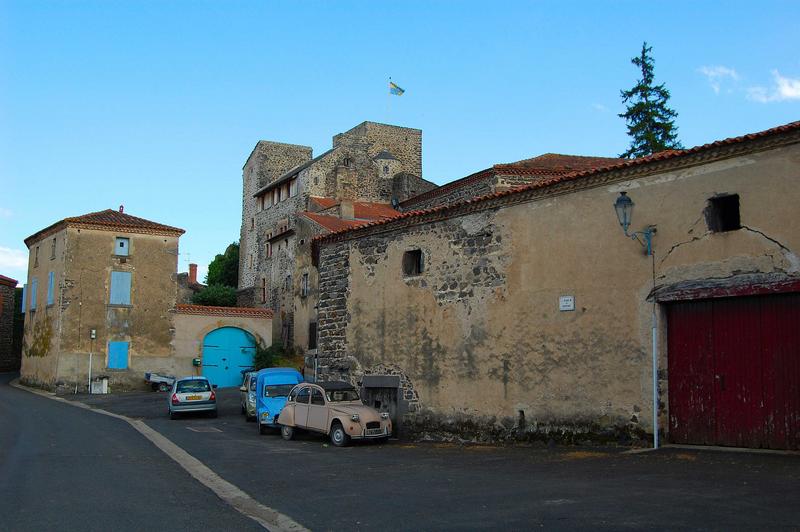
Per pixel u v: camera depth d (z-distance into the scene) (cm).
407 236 1689
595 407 1249
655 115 3903
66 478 1051
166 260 3569
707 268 1112
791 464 917
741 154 1086
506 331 1424
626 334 1214
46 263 3609
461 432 1493
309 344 3572
